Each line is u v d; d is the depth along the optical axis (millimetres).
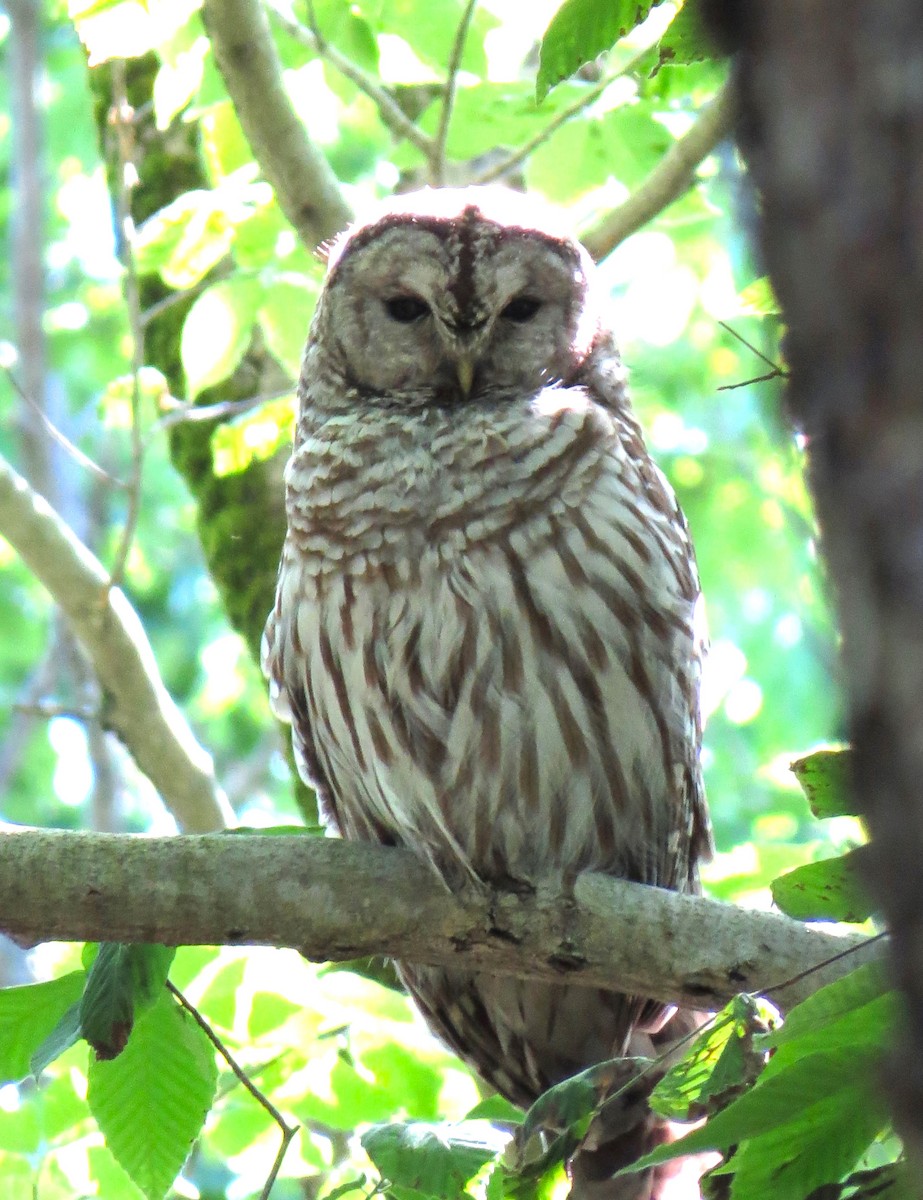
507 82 10328
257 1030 9000
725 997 6539
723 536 21328
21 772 24141
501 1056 9258
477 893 6684
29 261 19969
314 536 8398
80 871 6266
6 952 17844
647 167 10820
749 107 2809
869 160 2580
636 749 8367
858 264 2584
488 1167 6180
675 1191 7863
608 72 11148
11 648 23719
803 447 2934
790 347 2723
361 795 8828
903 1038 2762
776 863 10070
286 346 10898
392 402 8984
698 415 21297
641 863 8711
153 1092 6574
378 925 6621
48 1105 9320
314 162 10023
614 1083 7668
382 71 10406
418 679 8188
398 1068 9234
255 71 9703
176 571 25797
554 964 6695
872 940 4934
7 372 10398
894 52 2564
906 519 2541
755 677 21156
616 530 8180
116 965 6250
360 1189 6887
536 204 10328
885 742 2600
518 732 8203
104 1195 9125
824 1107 4602
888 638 2566
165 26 8695
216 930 6391
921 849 2584
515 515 8133
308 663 8547
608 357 9312
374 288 9219
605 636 8156
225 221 10242
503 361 9008
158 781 10758
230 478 12102
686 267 17297
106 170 13055
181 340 11742
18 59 20469
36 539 10508
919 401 2539
